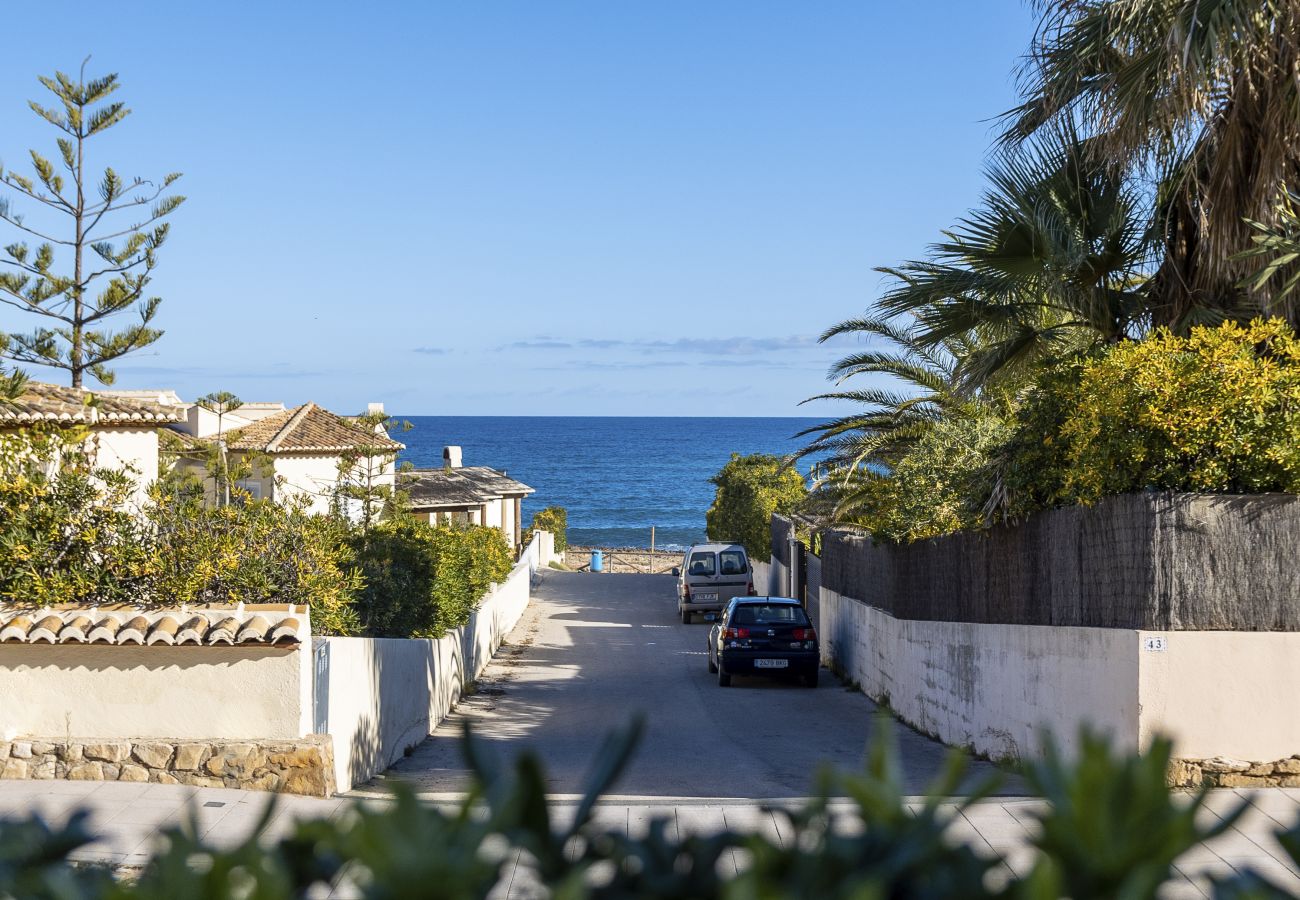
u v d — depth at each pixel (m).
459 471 46.75
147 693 10.05
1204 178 10.66
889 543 17.38
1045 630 10.55
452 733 15.66
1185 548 8.64
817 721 16.30
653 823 1.40
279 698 9.99
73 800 9.02
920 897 1.28
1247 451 8.68
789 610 21.05
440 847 1.20
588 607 36.81
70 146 24.08
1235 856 6.46
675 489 142.50
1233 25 8.84
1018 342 12.44
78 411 18.91
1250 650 8.61
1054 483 10.52
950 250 11.87
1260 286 9.92
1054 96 10.66
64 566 10.77
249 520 11.28
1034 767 1.30
